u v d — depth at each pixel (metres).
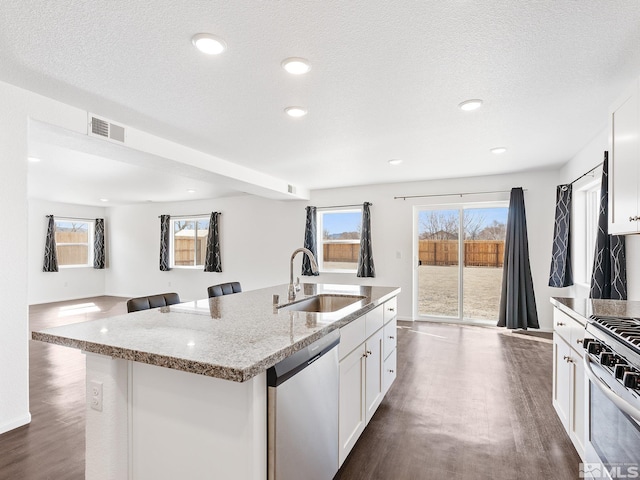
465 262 5.63
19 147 2.35
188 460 1.33
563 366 2.27
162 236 8.16
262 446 1.27
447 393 3.00
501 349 4.21
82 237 8.74
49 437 2.28
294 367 1.38
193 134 3.34
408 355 4.00
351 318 1.98
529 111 2.82
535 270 5.07
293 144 3.68
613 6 1.59
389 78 2.28
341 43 1.89
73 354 4.06
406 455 2.12
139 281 8.58
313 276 6.54
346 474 1.95
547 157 4.25
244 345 1.36
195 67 2.13
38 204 7.69
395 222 5.93
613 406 1.38
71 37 1.82
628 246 2.77
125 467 1.44
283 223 6.93
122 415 1.43
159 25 1.73
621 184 2.07
